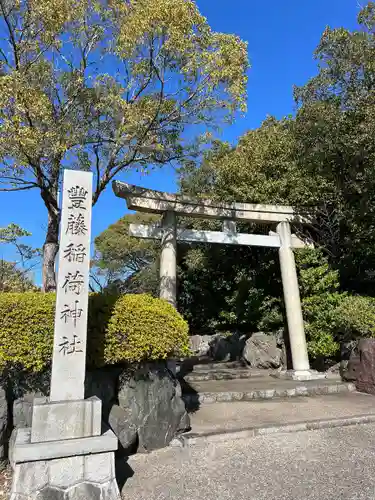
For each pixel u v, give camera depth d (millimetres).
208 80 7305
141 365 4590
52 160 7031
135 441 4383
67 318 3600
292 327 9742
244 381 9055
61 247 3750
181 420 4887
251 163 11617
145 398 4555
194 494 3422
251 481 3670
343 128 8867
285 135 11336
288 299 9984
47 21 6688
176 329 4723
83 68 7555
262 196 10789
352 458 4188
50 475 3090
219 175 11672
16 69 6828
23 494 2971
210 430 5043
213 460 4211
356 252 10117
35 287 9656
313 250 10508
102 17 7398
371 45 8930
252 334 12195
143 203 9078
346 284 11039
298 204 10586
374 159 8391
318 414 5941
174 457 4301
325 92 9836
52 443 3152
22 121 6328
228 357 12797
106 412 4324
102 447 3283
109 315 4375
